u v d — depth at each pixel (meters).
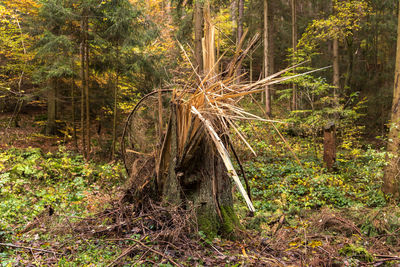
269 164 9.10
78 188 7.04
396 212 5.15
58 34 10.68
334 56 13.38
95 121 14.30
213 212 4.02
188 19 12.20
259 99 17.27
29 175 7.55
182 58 11.71
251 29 16.70
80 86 13.21
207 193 4.04
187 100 4.29
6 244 3.51
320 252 3.65
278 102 16.94
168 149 4.38
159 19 15.54
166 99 5.64
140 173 4.71
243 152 8.74
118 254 3.41
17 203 5.36
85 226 4.19
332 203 6.57
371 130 16.03
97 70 11.45
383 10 16.91
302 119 11.91
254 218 4.87
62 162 8.70
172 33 14.42
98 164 9.62
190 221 3.91
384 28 16.45
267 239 4.02
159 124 4.69
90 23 10.59
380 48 17.92
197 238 3.73
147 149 5.36
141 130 5.43
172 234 3.59
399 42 6.53
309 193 7.02
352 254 3.60
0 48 12.06
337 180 7.54
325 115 11.52
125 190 4.72
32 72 12.22
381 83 17.12
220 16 16.78
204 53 4.44
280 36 19.48
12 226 4.36
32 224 4.36
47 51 9.82
